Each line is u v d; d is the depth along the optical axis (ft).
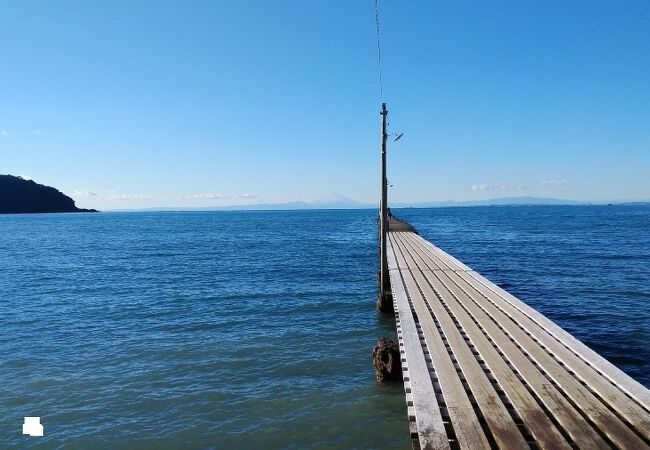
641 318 54.49
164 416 30.89
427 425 17.75
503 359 25.88
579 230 216.74
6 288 79.15
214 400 33.09
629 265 97.81
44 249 152.87
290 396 33.53
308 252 135.85
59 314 59.21
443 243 157.07
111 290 76.54
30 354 43.16
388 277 59.26
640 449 15.84
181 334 49.42
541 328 31.58
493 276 86.12
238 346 44.91
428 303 40.50
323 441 27.45
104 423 30.09
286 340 46.80
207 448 27.09
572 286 75.25
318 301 65.72
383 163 56.08
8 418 30.83
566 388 21.34
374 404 31.96
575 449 16.35
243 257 123.65
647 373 38.17
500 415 18.63
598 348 44.21
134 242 182.09
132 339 47.67
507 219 376.07
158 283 83.15
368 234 226.17
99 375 37.83
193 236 216.54
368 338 47.50
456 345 28.50
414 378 22.90
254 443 27.48
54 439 28.27
